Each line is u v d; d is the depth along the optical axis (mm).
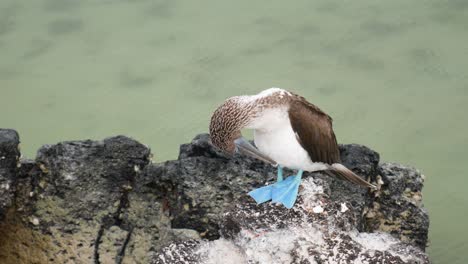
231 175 10422
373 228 10898
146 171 10867
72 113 18219
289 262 8742
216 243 9281
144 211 10852
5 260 10836
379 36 19906
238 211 9375
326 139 9227
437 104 18094
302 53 19516
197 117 17953
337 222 9172
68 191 10789
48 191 10852
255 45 19797
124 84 19031
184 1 21781
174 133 17562
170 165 10789
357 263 8711
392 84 18547
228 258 9070
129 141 11031
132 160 10953
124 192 10930
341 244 8922
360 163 10578
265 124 8883
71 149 10891
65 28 20859
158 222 10766
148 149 11125
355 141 17047
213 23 20719
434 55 19203
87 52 20016
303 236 8992
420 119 17688
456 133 17266
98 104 18516
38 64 19641
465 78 18609
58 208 10812
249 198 9562
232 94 18344
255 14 20984
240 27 20516
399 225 10891
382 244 9125
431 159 16750
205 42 19984
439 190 16016
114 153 10930
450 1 20875
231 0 21656
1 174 10352
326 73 18891
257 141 9305
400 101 18031
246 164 10531
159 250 9742
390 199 10852
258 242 8961
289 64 19188
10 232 10867
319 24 20406
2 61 19781
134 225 10812
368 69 18969
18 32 20766
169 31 20547
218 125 8953
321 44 19781
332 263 8695
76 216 10789
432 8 20766
